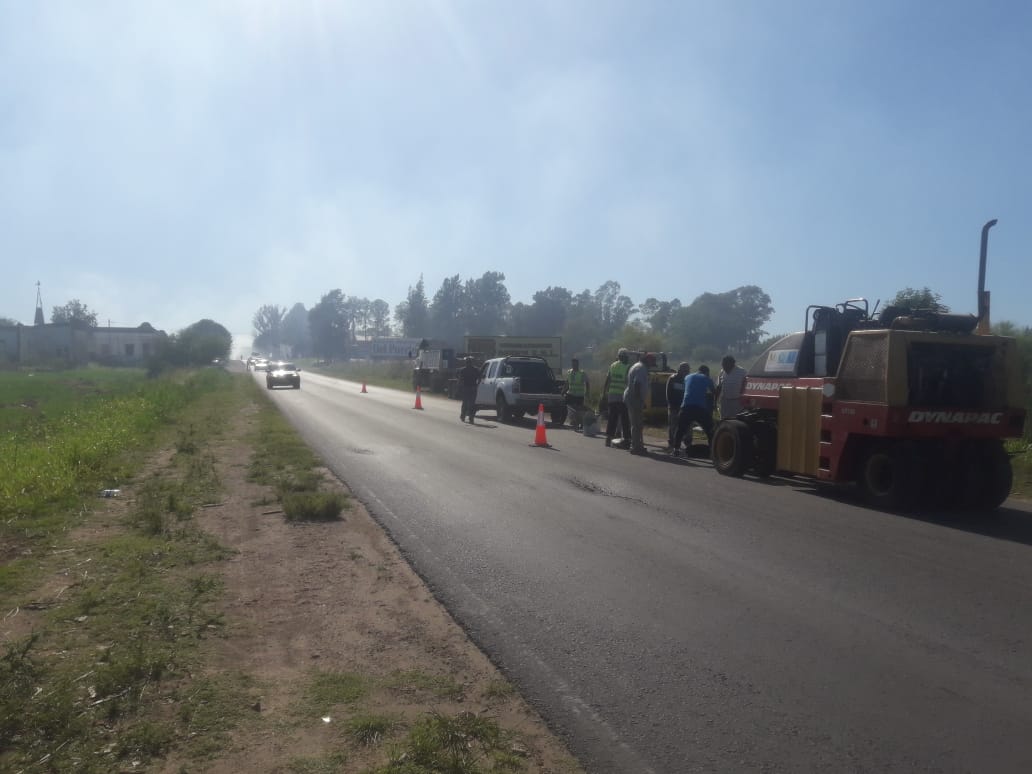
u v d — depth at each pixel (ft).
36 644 19.52
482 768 14.34
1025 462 51.98
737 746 15.43
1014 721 16.52
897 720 16.52
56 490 37.60
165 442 62.69
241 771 14.11
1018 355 39.58
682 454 58.65
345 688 17.67
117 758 14.46
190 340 278.87
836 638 21.07
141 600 23.06
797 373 45.21
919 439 38.24
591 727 16.17
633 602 23.89
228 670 18.49
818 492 43.60
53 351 320.91
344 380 243.19
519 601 24.00
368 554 29.25
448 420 87.92
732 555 29.27
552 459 54.95
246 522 34.30
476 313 351.05
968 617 22.79
